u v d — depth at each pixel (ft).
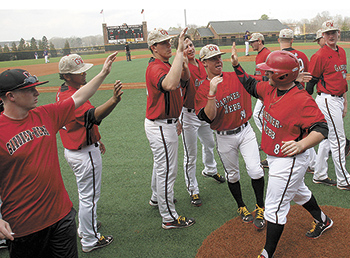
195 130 12.62
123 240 10.89
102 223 12.00
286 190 8.73
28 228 6.84
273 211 8.86
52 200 7.03
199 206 12.70
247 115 11.06
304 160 8.66
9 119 6.65
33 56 167.53
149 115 10.41
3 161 6.40
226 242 10.21
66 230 7.30
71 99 7.89
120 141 20.79
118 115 27.40
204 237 10.65
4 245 10.81
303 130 8.22
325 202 12.14
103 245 10.61
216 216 11.88
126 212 12.66
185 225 11.31
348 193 12.78
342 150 12.87
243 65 56.65
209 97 9.75
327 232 10.20
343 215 11.04
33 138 6.77
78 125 9.26
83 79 9.86
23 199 6.70
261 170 10.91
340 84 12.78
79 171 9.80
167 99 9.80
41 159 6.81
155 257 9.84
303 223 10.84
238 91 10.75
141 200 13.51
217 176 14.58
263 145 9.17
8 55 158.61
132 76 52.95
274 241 8.80
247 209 12.07
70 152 9.76
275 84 8.29
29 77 6.63
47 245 7.26
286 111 8.20
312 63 13.20
